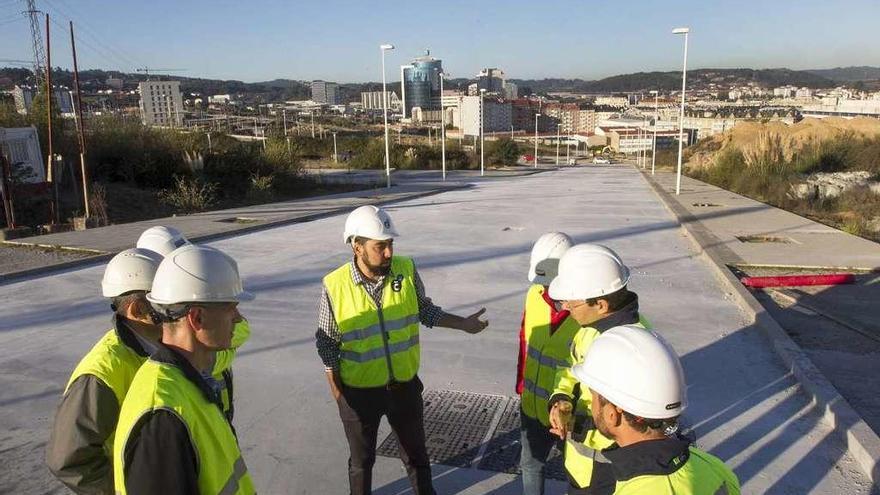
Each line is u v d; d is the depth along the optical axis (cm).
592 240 1238
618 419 183
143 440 176
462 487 384
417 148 5109
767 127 4081
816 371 521
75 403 219
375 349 332
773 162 2572
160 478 174
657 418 174
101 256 1079
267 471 406
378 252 324
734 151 3012
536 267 315
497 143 6103
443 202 2006
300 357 612
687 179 3017
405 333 340
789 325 674
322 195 2408
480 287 880
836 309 723
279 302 806
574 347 270
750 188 2353
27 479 399
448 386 534
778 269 923
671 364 179
